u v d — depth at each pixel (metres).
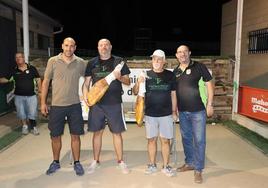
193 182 4.75
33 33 13.55
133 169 5.29
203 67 4.70
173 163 5.60
